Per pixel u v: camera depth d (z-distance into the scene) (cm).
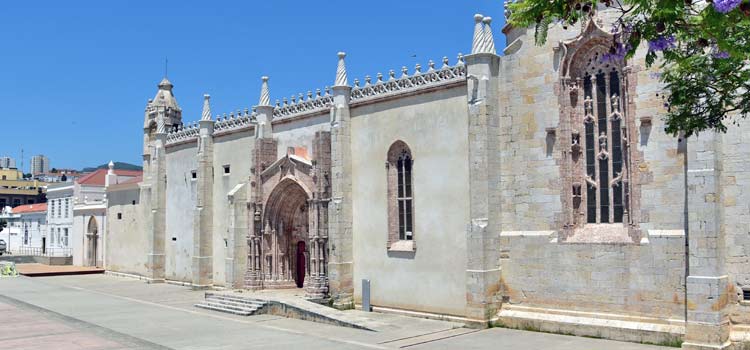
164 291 4566
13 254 9594
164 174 5162
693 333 2272
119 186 5934
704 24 1271
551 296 2722
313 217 3584
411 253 3200
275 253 4019
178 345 2556
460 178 3005
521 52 2858
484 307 2805
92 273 6238
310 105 3812
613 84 2634
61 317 3381
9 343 2634
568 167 2700
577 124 2711
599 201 2650
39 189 15225
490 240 2848
